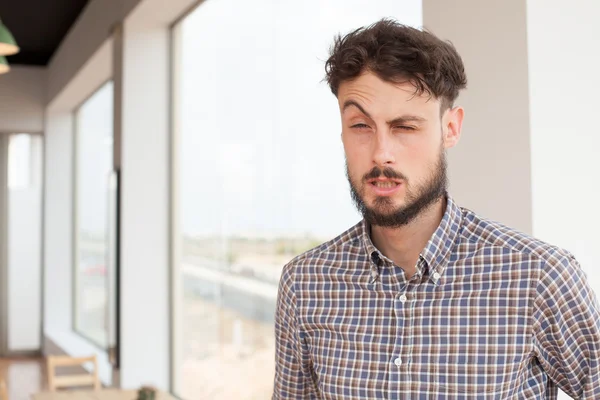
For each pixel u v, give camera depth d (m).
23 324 9.30
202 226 4.73
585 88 1.86
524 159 1.80
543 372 1.06
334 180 3.07
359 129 1.02
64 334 8.66
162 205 5.38
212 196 4.57
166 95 5.39
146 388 3.83
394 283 1.09
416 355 1.05
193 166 4.91
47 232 8.87
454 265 1.05
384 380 1.07
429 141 1.01
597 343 1.01
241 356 4.10
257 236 3.87
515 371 1.01
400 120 0.99
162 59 5.39
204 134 4.70
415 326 1.06
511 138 1.83
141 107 5.34
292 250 3.47
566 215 1.82
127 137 5.30
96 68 6.80
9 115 8.91
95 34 6.24
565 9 1.84
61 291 8.95
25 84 8.96
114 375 5.48
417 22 2.61
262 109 3.81
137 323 5.30
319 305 1.16
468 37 1.95
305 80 3.35
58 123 8.94
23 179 9.26
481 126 1.91
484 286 1.03
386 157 0.99
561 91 1.83
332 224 3.09
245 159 4.04
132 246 5.30
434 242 1.05
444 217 1.06
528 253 1.02
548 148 1.80
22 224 9.28
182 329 5.13
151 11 5.05
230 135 4.28
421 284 1.07
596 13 1.88
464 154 1.96
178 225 5.23
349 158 1.04
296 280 1.19
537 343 1.02
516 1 1.81
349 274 1.14
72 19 7.41
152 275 5.33
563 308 1.00
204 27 4.71
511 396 1.01
